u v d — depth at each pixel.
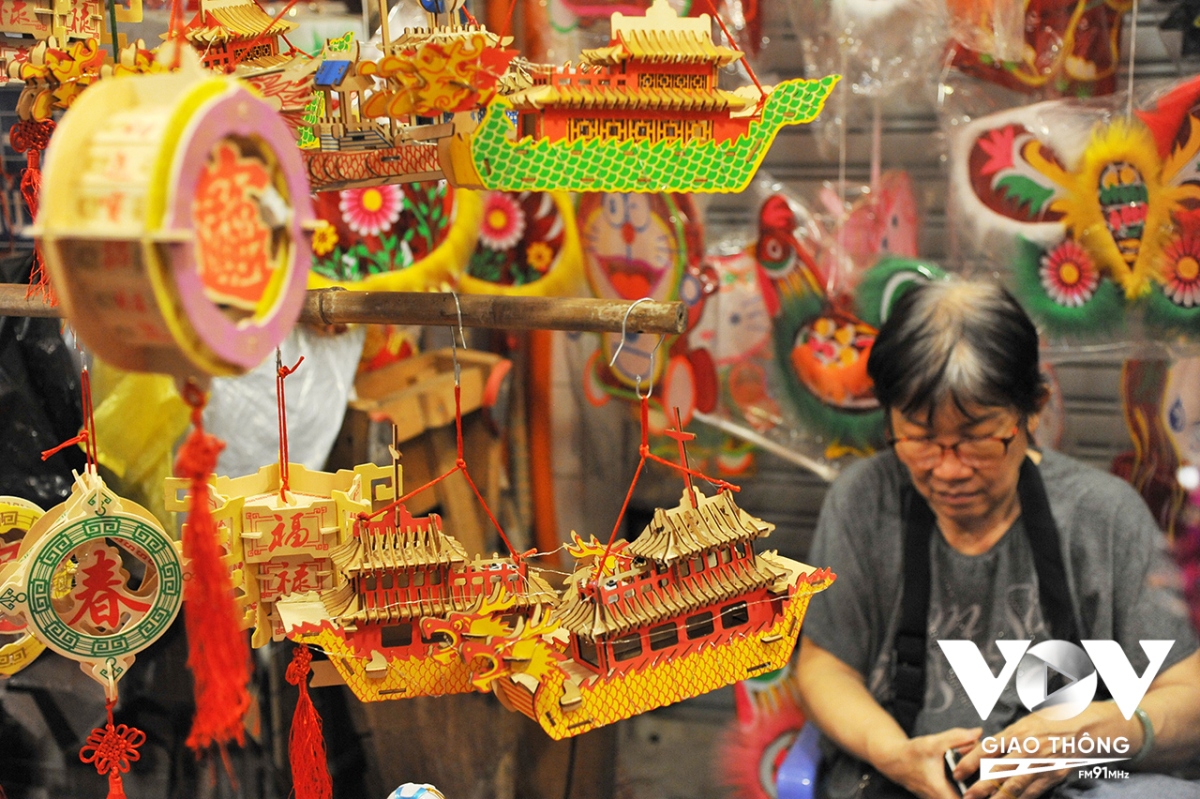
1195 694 1.30
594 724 0.81
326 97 0.85
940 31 1.32
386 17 0.78
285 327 0.58
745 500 1.43
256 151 0.57
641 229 1.42
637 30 0.81
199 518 0.59
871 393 1.37
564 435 1.46
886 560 1.38
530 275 1.45
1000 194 1.32
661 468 1.44
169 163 0.51
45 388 1.36
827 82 0.83
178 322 0.52
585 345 1.45
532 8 1.38
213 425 1.33
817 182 1.38
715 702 1.44
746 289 1.40
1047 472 1.34
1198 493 1.30
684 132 0.82
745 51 1.36
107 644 0.89
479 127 0.78
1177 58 1.28
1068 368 1.33
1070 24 1.30
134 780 1.45
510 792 1.47
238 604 0.89
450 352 1.45
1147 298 1.30
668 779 1.46
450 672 0.86
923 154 1.34
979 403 1.31
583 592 0.82
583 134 0.80
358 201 1.39
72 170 0.52
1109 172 1.29
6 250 1.37
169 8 1.25
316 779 0.95
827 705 1.38
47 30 0.87
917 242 1.35
